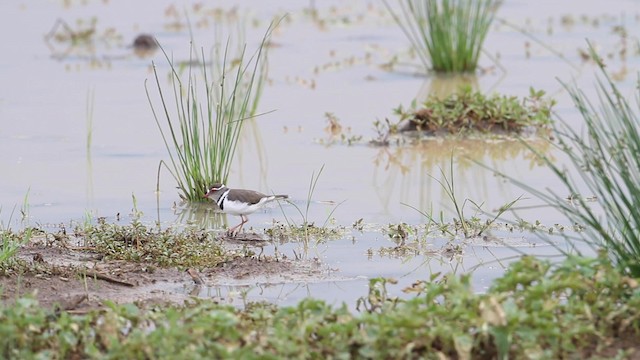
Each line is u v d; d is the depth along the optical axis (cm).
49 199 1486
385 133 1855
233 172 1627
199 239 1291
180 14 2992
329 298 1090
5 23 2905
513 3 3158
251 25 2834
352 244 1286
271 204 1473
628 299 941
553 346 854
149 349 840
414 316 862
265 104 2059
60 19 2814
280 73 2319
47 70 2356
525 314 859
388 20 2973
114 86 2194
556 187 1522
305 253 1250
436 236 1312
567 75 2239
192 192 1497
